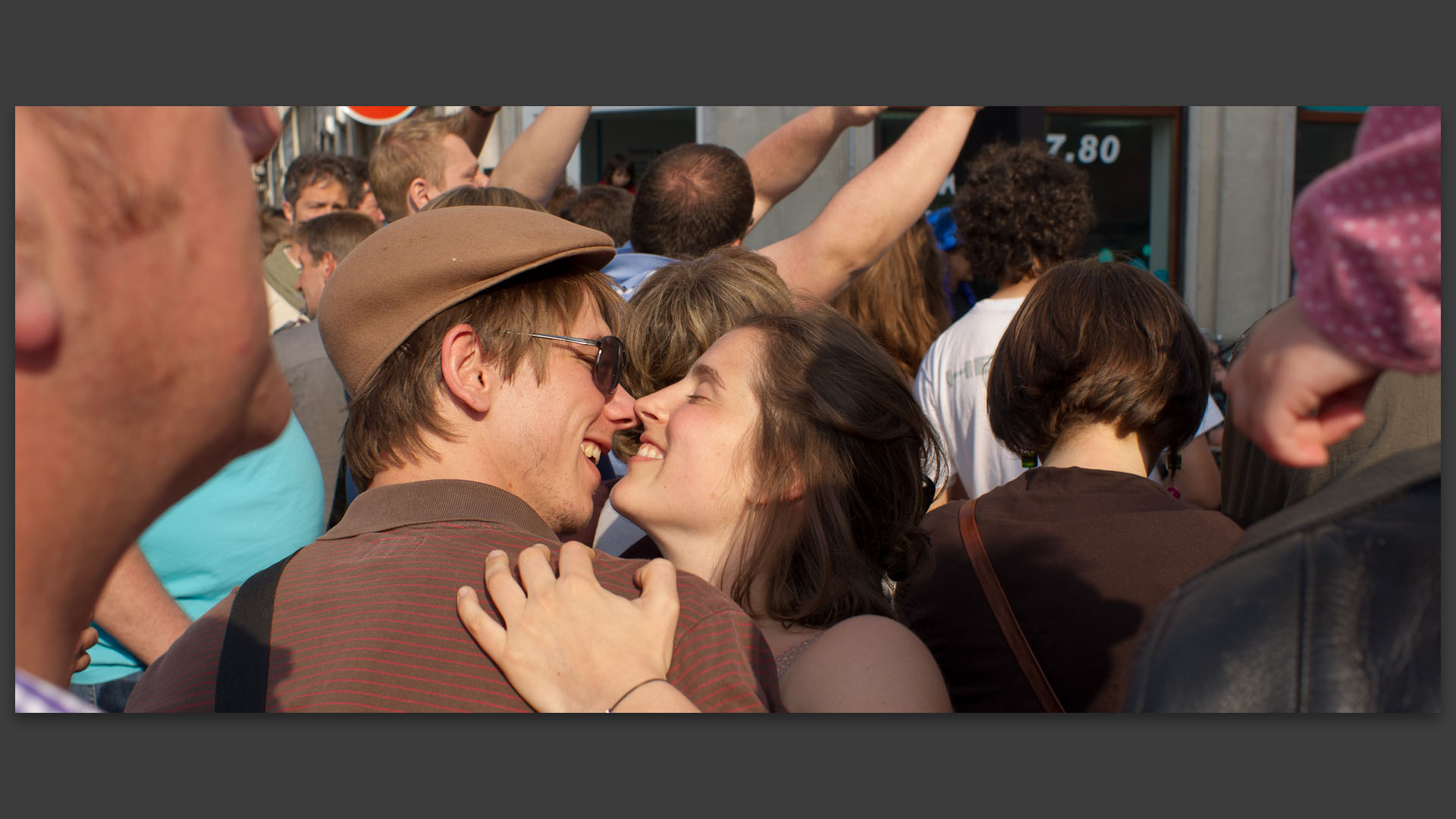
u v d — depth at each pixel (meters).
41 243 0.54
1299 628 0.76
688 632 1.23
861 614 1.51
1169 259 7.92
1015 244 2.74
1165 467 2.60
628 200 4.36
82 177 0.55
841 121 3.42
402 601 1.19
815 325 1.65
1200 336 1.77
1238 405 0.78
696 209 2.94
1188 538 1.54
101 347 0.56
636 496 1.64
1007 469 2.62
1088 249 6.62
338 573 1.25
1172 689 0.80
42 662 0.61
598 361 1.55
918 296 3.37
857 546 1.60
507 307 1.46
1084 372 1.71
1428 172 0.65
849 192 2.62
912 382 3.31
